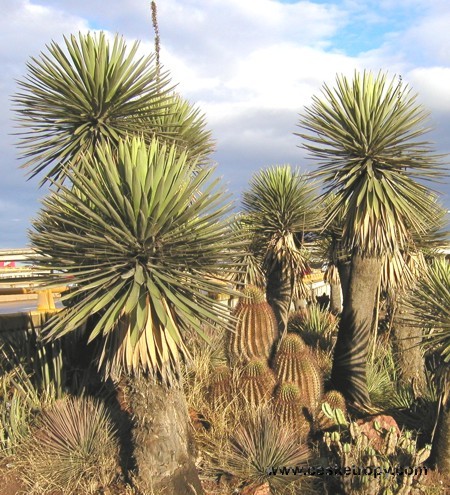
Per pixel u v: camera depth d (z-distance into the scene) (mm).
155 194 4754
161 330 5066
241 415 6379
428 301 6418
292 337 7121
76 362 6738
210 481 5707
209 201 5016
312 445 6262
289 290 9336
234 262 5555
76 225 4875
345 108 7605
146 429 5254
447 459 6320
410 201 7645
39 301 7469
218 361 7531
